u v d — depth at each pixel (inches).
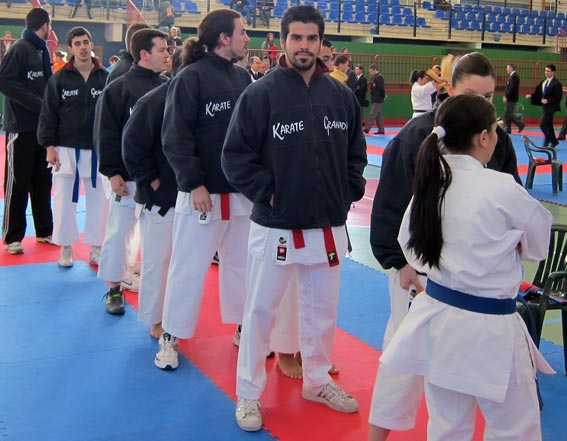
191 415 146.7
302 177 135.3
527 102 1012.5
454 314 97.7
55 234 241.9
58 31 788.6
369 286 235.6
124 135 171.2
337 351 181.2
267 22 900.6
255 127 136.0
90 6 785.6
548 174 501.4
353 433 141.0
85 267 246.5
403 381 117.4
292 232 137.2
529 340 100.3
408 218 105.7
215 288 228.1
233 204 164.6
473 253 95.5
